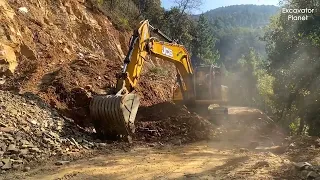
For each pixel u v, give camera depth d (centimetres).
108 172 718
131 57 1121
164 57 1338
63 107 1211
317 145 999
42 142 889
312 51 1517
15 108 1014
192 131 1182
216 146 1047
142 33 1165
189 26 4675
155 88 1875
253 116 1962
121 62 2062
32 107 1070
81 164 781
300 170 687
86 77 1479
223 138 1184
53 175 693
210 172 718
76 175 691
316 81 1542
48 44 1620
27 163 780
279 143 1155
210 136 1179
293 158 841
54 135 942
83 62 1605
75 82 1368
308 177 632
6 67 1310
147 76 2075
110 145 985
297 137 1190
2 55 1305
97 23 2148
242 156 879
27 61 1417
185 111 1396
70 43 1792
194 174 702
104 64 1714
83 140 975
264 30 2117
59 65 1508
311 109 1585
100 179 670
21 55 1432
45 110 1091
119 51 2189
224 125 1462
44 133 928
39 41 1588
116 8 2770
